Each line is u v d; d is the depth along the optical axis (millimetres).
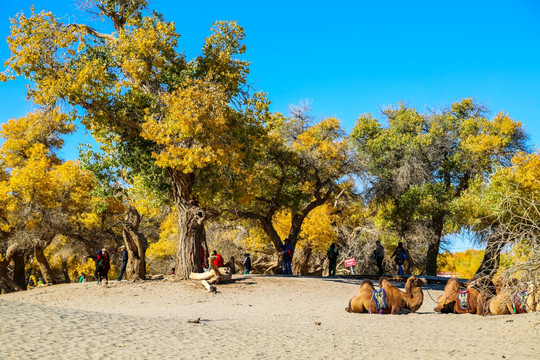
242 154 21484
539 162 27828
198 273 21453
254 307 15469
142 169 22812
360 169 34750
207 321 10805
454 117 42812
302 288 20594
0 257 34031
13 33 19750
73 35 20266
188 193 22578
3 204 34062
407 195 40219
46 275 36531
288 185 33656
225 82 22750
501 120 38844
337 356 7336
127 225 23547
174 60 22531
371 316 12055
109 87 20984
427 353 7527
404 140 42094
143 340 7707
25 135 39250
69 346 6848
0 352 6199
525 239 9508
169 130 19484
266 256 46312
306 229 40750
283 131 37438
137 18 22266
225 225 38438
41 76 20094
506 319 10016
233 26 23016
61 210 35469
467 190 39469
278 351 7598
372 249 41656
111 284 21281
